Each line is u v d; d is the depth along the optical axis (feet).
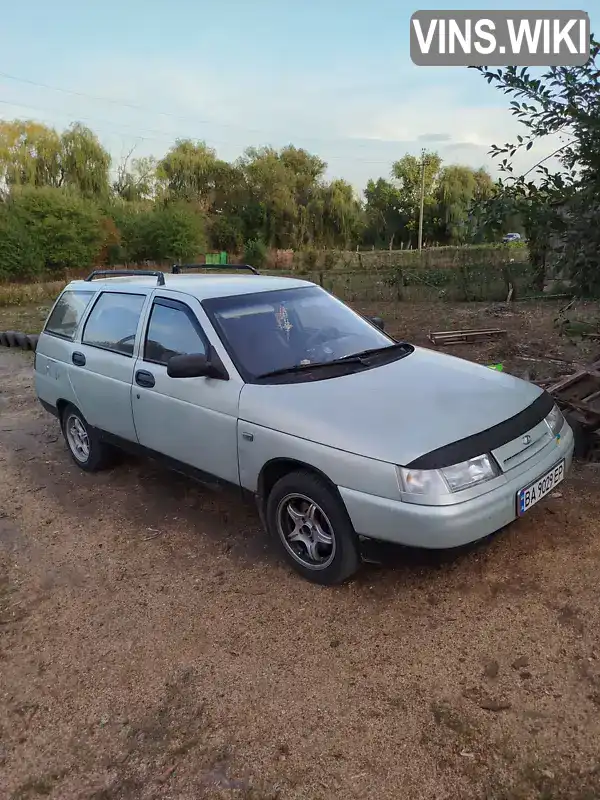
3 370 34.96
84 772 8.37
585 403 16.06
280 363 13.19
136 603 12.05
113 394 15.88
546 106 13.70
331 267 104.27
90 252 118.52
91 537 14.83
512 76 13.60
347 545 11.00
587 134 13.60
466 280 60.90
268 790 7.82
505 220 15.29
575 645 9.75
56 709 9.53
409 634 10.37
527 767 7.79
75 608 12.08
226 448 12.84
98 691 9.83
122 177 180.34
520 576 11.56
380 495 10.19
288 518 12.20
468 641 10.07
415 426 10.62
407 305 57.36
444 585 11.51
